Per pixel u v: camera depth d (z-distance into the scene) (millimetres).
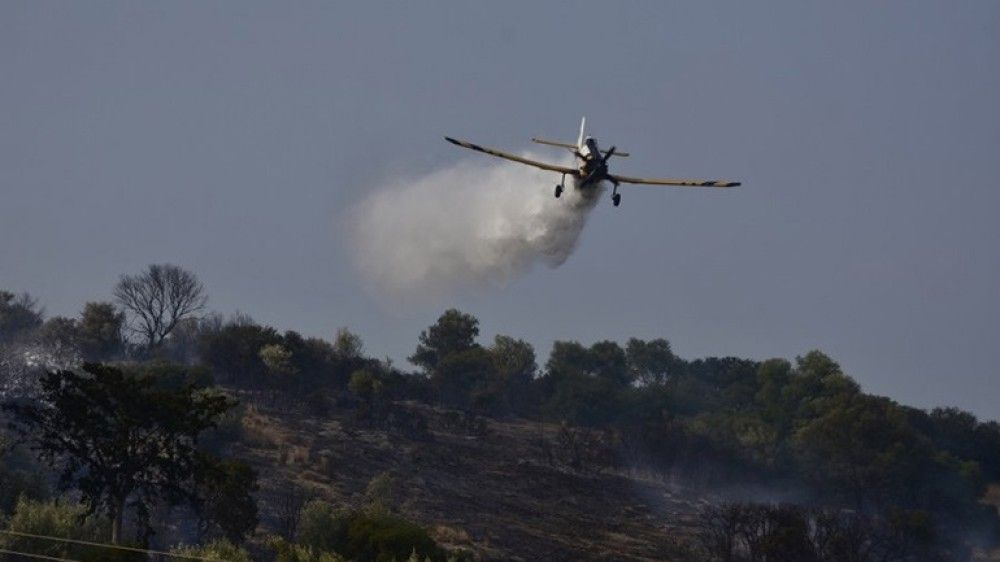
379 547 157125
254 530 164375
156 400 148125
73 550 138250
